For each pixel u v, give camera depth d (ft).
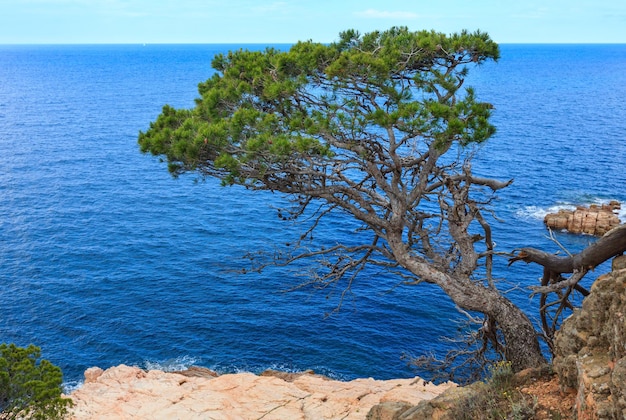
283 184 47.60
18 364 51.60
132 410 72.84
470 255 48.93
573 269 45.65
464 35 45.93
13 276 162.40
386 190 47.26
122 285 157.17
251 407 71.67
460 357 113.19
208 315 139.23
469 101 43.19
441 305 140.67
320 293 148.05
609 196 235.40
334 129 43.37
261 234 198.08
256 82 48.83
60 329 133.28
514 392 39.63
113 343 127.44
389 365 118.01
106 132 430.61
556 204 223.10
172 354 123.34
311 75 47.70
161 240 194.08
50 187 266.77
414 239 51.01
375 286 150.61
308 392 76.84
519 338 46.96
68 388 110.93
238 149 45.09
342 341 126.21
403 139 44.37
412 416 42.19
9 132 422.41
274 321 135.44
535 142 359.25
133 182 279.90
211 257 177.58
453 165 51.37
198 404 72.90
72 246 188.24
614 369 30.60
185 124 46.91
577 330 37.88
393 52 44.73
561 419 35.22
